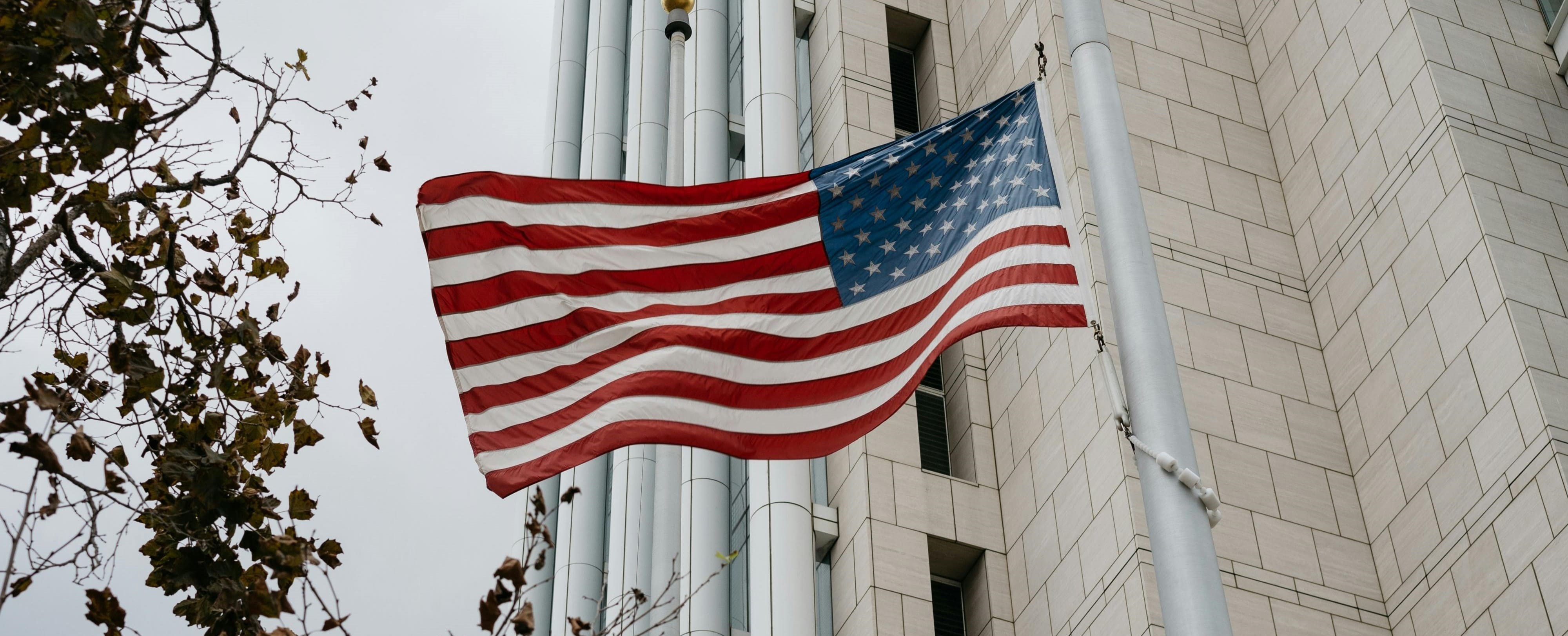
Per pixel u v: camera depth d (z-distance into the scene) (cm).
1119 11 2728
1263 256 2430
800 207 1373
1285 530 2069
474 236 1368
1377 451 2152
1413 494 2056
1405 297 2195
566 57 3775
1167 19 2753
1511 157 2194
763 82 3044
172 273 890
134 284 867
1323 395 2266
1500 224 2094
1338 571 2050
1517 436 1911
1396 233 2255
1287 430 2197
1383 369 2197
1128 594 1938
